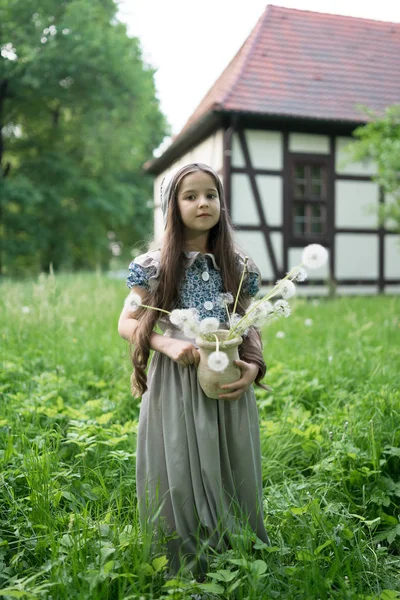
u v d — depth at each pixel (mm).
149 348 2213
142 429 2307
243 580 2025
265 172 12914
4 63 20703
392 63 15133
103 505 2691
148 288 2270
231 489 2234
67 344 5652
